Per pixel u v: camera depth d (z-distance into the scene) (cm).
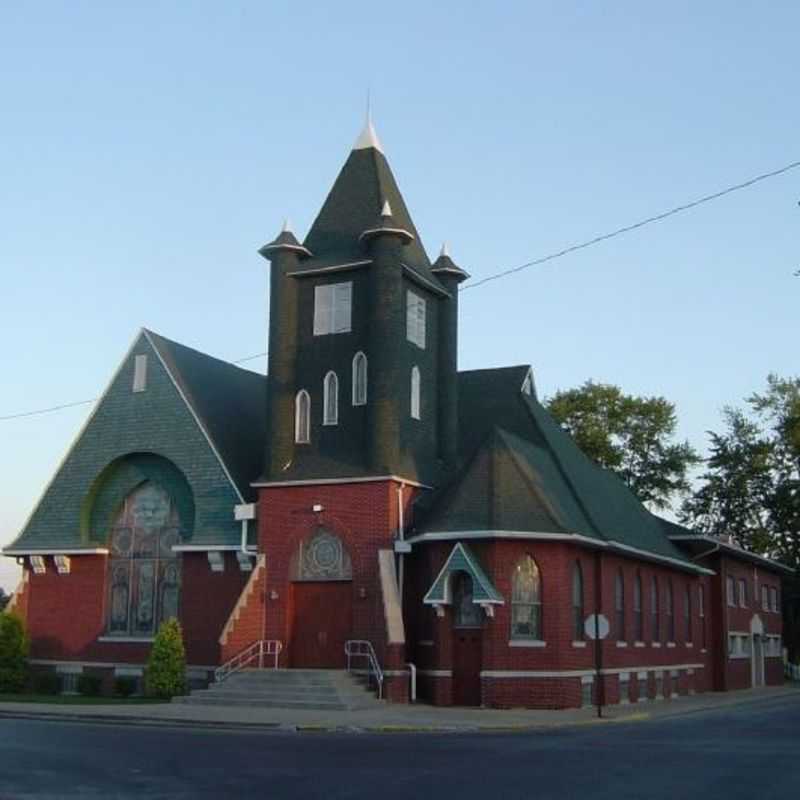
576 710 3250
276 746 2153
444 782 1623
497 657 3200
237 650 3428
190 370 4059
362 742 2264
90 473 3962
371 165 3912
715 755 2023
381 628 3325
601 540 3562
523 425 4078
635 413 7188
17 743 2147
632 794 1507
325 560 3503
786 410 7706
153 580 3856
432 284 3888
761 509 7675
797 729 2697
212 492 3747
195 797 1456
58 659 3925
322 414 3666
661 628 4356
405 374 3700
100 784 1575
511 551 3278
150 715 2841
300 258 3819
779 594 6512
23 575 4059
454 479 3588
